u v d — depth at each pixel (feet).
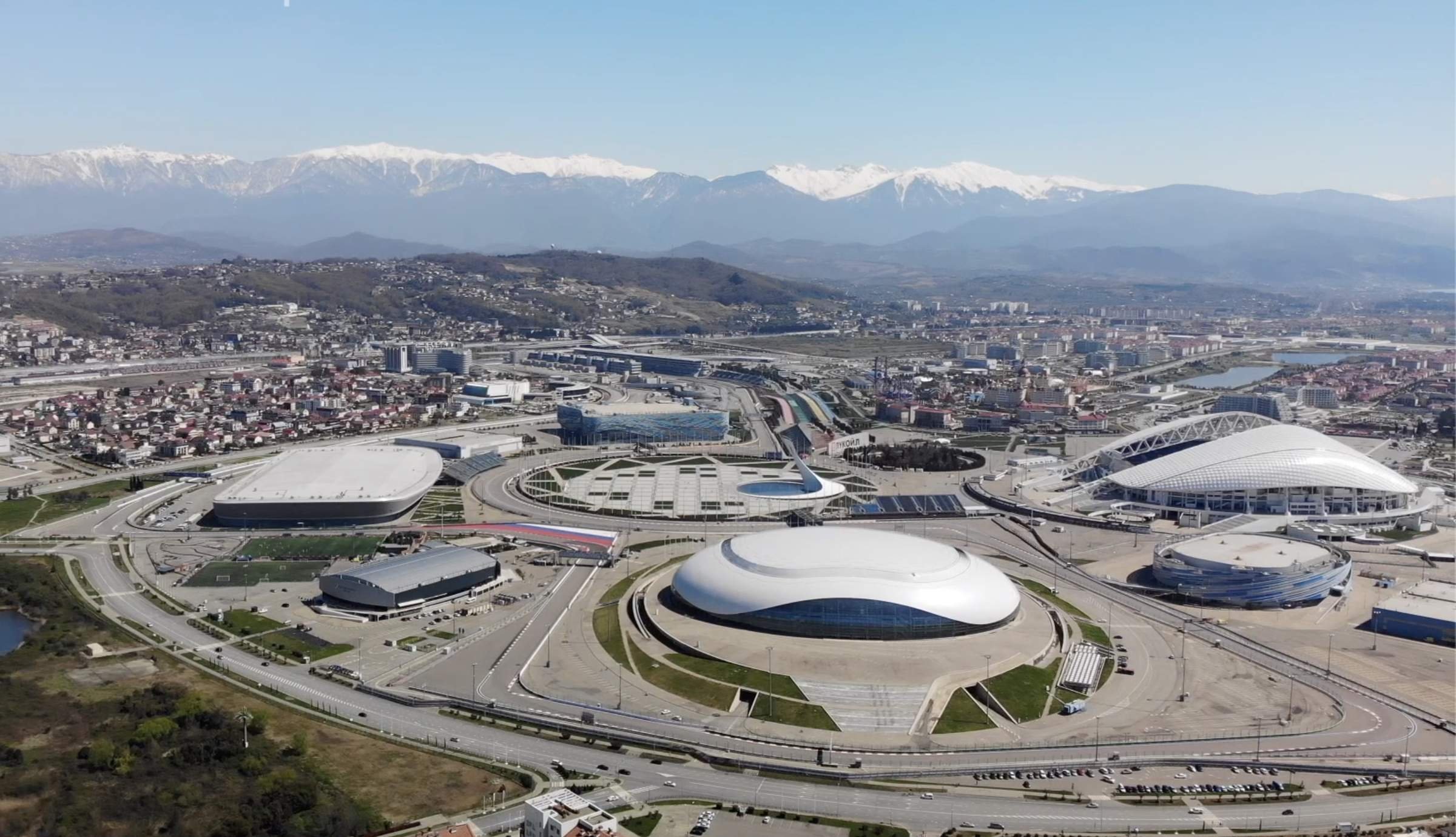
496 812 573.74
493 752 651.66
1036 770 637.71
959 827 570.87
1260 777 633.20
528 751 653.71
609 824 532.32
